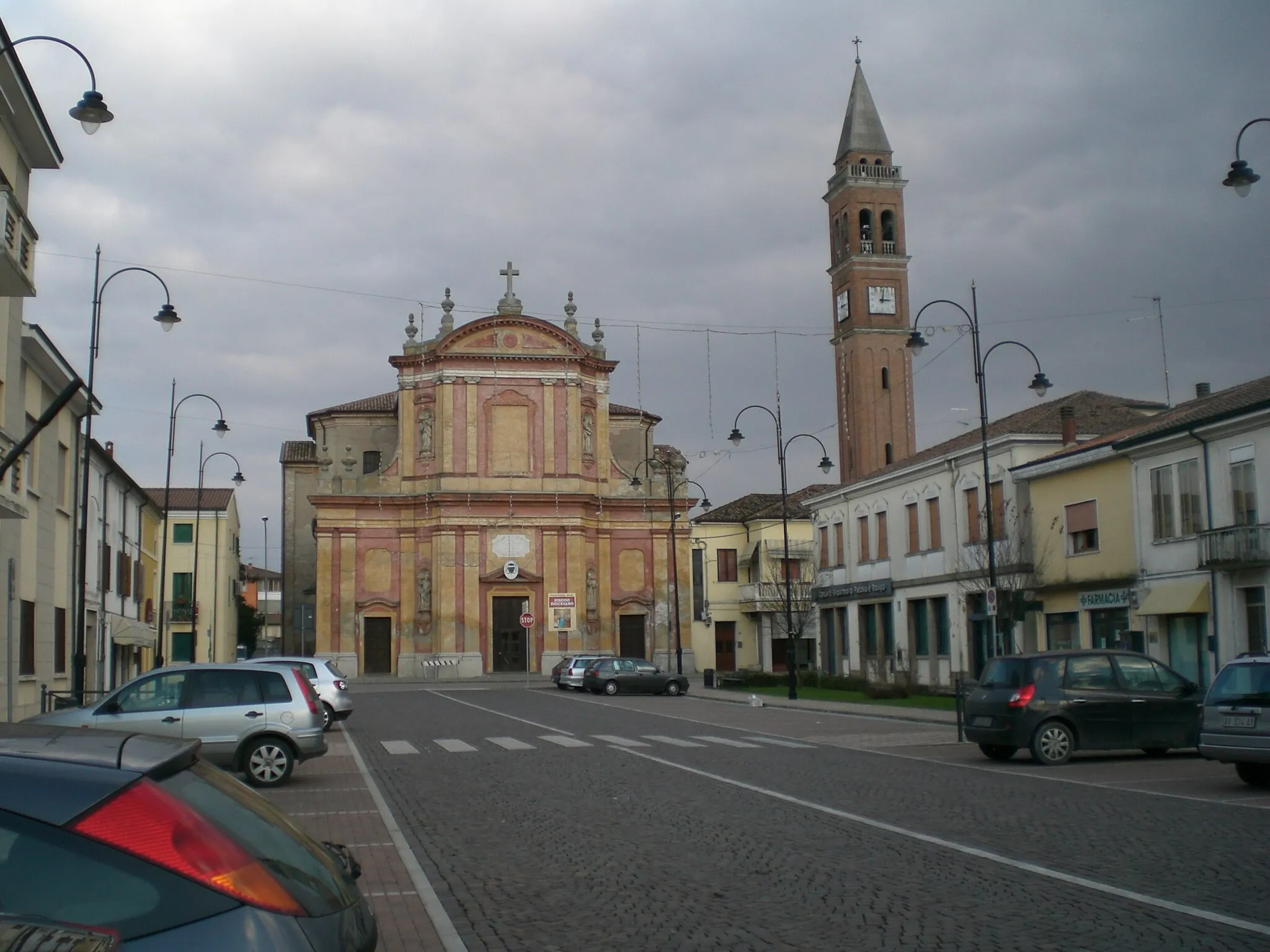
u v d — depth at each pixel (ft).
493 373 230.27
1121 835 40.16
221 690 59.31
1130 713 65.98
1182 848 37.40
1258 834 40.19
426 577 226.58
